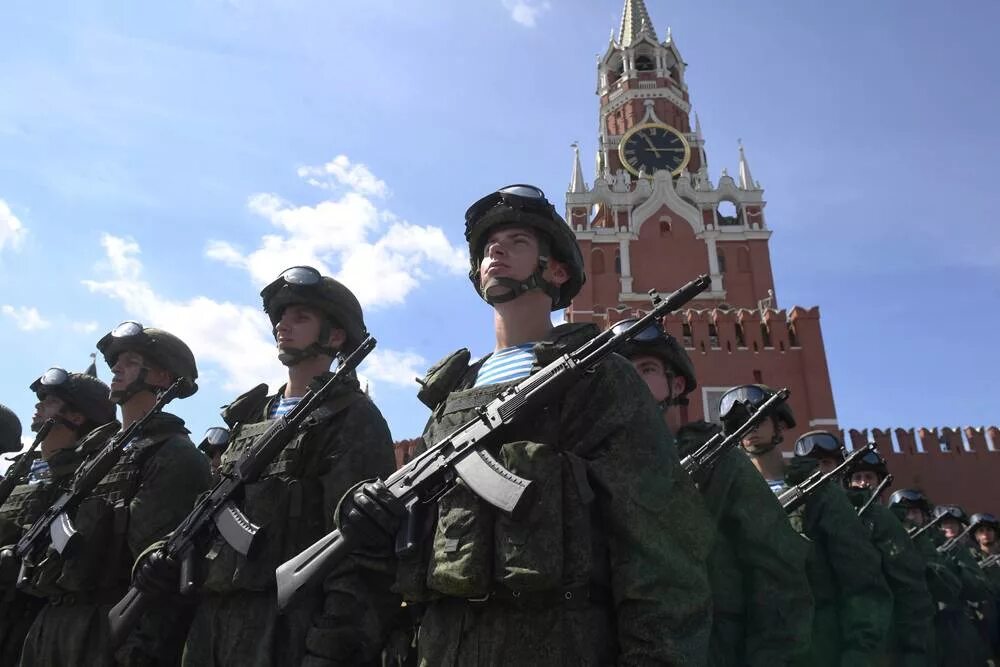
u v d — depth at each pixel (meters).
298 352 4.84
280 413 4.82
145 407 5.80
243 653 3.88
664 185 49.81
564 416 2.96
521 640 2.62
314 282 4.86
